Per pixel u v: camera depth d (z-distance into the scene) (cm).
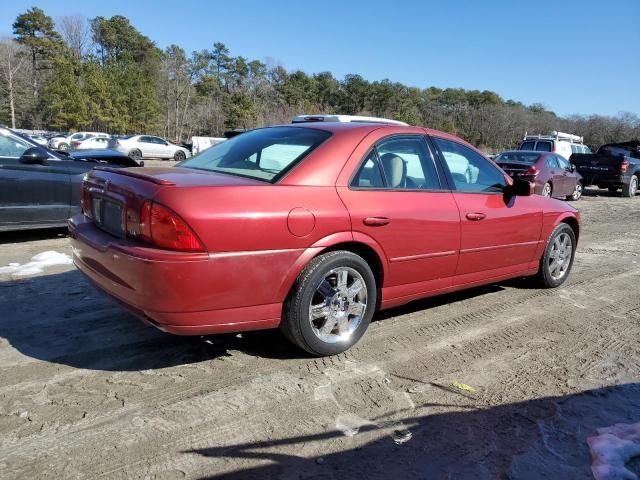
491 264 445
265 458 241
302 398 294
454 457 249
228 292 289
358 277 346
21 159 627
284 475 230
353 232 332
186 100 7794
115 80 6438
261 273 298
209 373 319
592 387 325
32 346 346
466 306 472
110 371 316
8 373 308
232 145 391
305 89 8931
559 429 276
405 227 361
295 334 325
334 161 337
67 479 221
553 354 372
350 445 254
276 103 7869
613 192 1983
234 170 346
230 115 6738
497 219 434
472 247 416
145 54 9175
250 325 305
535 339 399
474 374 335
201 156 398
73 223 362
